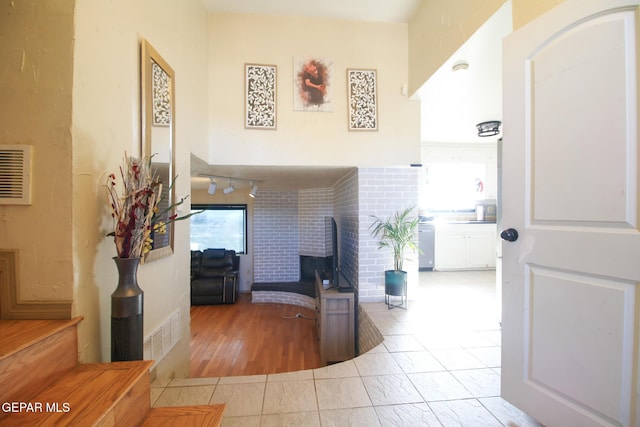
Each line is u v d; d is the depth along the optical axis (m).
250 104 2.77
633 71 0.90
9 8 0.96
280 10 2.74
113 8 1.20
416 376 1.63
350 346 2.94
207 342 3.46
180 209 1.94
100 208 1.12
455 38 2.11
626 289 0.92
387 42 2.93
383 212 3.00
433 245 5.03
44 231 0.97
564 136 1.07
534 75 1.17
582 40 1.01
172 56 1.82
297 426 1.23
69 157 0.97
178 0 1.92
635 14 0.89
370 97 2.92
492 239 5.12
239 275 5.80
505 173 1.29
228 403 1.37
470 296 3.32
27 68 0.96
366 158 2.93
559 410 1.09
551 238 1.11
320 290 3.07
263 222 5.59
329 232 4.33
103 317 1.13
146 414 1.01
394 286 2.82
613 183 0.94
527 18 1.37
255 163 2.78
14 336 0.84
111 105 1.19
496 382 1.58
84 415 0.74
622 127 0.92
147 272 1.50
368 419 1.28
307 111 2.85
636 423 0.89
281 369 2.84
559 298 1.09
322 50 2.86
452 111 3.37
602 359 0.97
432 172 5.42
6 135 0.95
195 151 2.29
